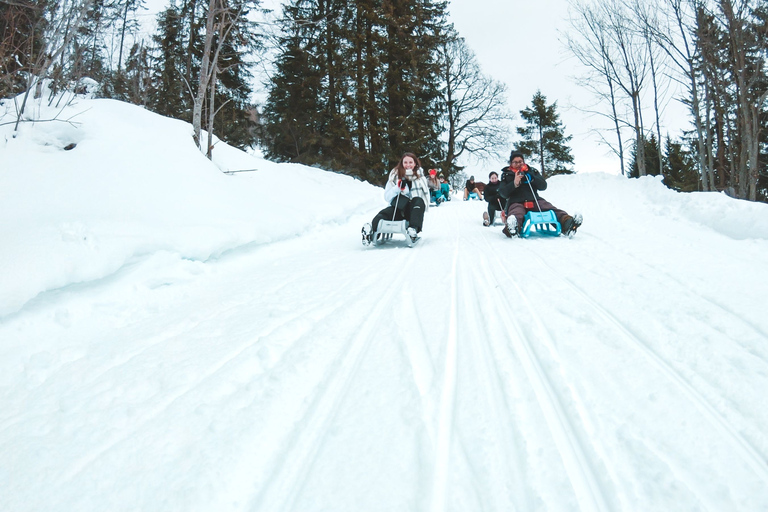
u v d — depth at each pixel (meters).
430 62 26.27
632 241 5.26
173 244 4.57
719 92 18.28
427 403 1.86
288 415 1.86
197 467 1.55
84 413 2.00
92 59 8.59
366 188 15.12
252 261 5.61
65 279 3.37
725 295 2.92
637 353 2.18
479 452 1.52
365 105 22.53
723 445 1.49
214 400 2.02
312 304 3.43
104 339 3.03
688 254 4.30
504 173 6.83
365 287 3.88
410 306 3.22
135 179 5.66
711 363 2.03
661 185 9.67
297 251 6.49
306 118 22.17
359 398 1.94
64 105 6.61
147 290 3.95
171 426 1.83
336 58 22.36
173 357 2.56
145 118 7.84
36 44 6.32
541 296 3.20
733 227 5.79
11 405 2.16
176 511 1.36
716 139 23.62
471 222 9.58
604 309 2.82
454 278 4.03
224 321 3.17
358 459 1.53
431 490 1.36
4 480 1.57
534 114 41.00
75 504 1.42
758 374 1.91
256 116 22.73
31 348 2.85
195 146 7.98
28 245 3.52
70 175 5.15
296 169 13.19
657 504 1.26
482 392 1.92
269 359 2.42
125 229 4.28
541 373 2.05
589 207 9.20
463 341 2.50
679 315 2.62
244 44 8.83
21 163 5.04
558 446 1.53
